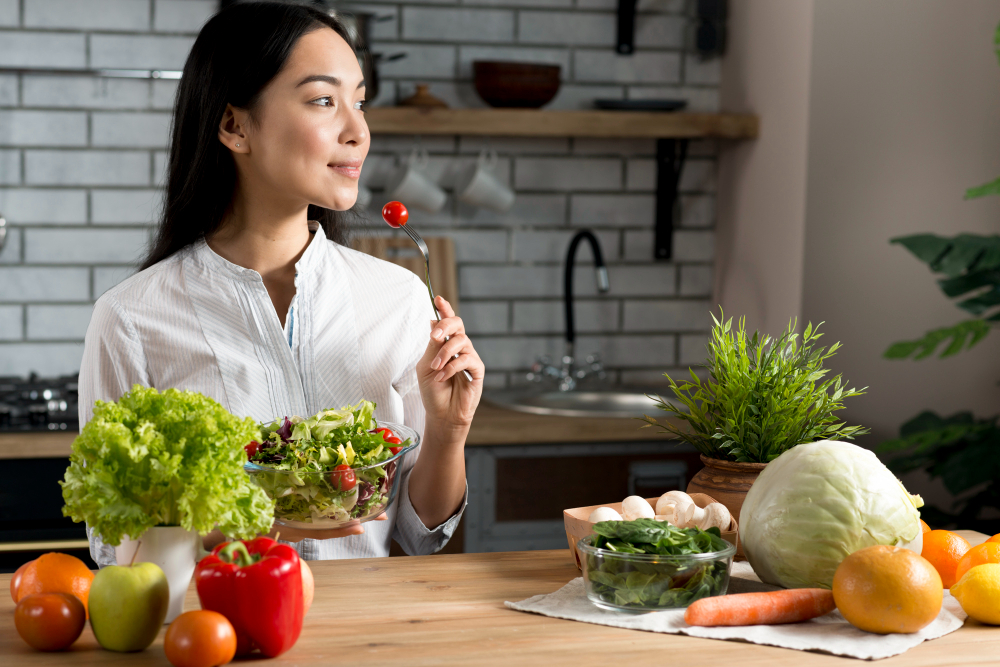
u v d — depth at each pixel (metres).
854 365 2.61
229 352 1.40
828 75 2.50
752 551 1.08
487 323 2.99
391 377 1.49
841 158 2.54
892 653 0.92
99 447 0.90
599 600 1.02
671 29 3.03
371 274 1.52
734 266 2.96
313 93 1.30
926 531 1.16
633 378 3.08
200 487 0.91
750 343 1.25
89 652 0.91
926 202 2.57
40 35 2.67
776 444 1.18
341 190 1.33
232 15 1.34
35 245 2.72
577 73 2.98
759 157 2.80
